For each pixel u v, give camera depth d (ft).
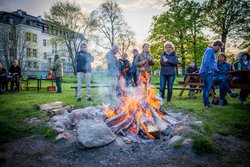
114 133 9.68
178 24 67.15
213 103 18.13
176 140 8.27
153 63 18.72
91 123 9.29
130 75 24.31
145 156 7.48
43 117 12.92
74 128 10.82
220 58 18.39
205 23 67.51
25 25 119.96
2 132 10.21
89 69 20.17
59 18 103.55
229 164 6.82
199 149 7.61
